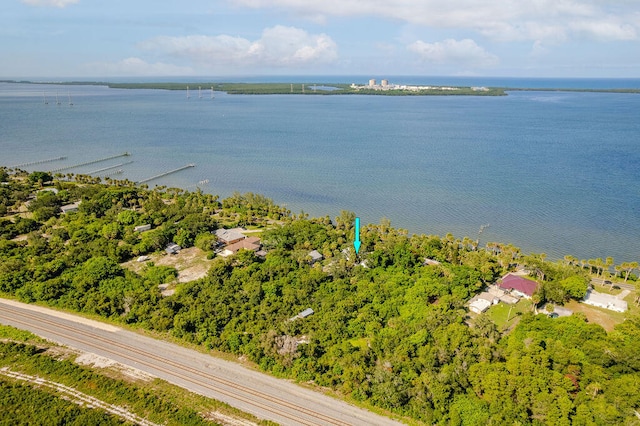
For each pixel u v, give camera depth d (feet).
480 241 499.92
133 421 220.64
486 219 562.66
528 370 239.30
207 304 324.80
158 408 228.84
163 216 514.68
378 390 239.30
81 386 244.22
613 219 554.46
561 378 238.89
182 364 267.39
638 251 468.34
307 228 472.03
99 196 557.74
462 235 516.73
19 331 294.87
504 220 557.74
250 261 398.42
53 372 254.27
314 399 240.73
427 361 260.42
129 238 444.96
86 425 215.31
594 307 352.28
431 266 388.37
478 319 297.74
